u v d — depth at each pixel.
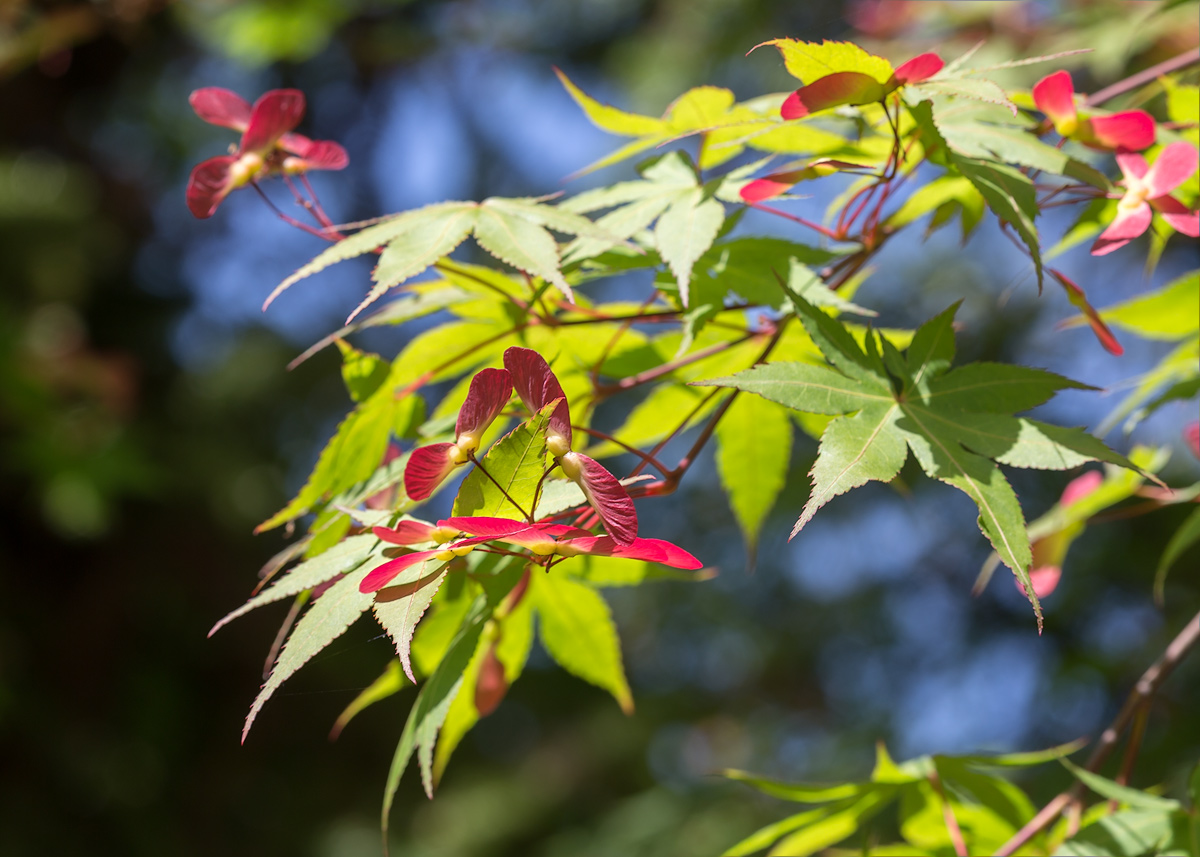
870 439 0.54
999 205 0.55
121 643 2.32
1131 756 0.62
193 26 1.87
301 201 0.60
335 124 3.05
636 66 2.09
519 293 0.61
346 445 0.59
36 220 2.32
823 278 0.60
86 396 2.17
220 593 2.46
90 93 2.51
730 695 2.90
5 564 2.22
